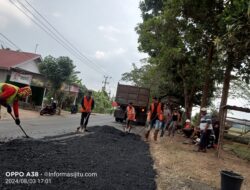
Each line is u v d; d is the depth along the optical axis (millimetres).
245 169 11430
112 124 23875
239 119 13836
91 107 14359
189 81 22578
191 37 18281
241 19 9211
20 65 30219
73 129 15633
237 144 16922
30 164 6371
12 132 11773
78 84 45062
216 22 16156
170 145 14617
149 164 8906
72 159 7445
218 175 9445
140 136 16531
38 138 10445
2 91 8211
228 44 10055
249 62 16438
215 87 27594
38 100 27453
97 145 10305
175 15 17984
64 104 36656
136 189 6105
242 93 28547
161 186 6992
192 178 8492
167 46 20500
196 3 16344
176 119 19641
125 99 25984
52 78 32188
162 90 32094
